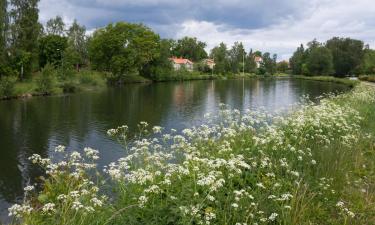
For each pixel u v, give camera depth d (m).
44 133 24.23
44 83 49.94
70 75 59.88
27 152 19.67
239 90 57.31
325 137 9.80
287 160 7.77
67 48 78.69
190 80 95.81
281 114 15.10
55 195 6.85
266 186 6.49
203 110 33.97
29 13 60.19
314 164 7.87
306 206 5.96
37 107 36.69
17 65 56.94
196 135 9.62
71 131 24.81
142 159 7.72
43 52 76.75
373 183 7.75
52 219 5.32
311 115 12.34
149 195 5.77
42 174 16.28
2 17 55.62
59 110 34.66
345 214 5.96
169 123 27.33
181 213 4.99
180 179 6.00
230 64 124.69
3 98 43.25
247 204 5.64
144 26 85.38
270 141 8.52
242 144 8.37
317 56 106.62
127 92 54.66
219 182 5.34
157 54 84.62
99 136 22.97
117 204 5.86
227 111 11.75
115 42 76.19
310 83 76.56
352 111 14.68
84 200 5.66
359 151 9.59
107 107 36.91
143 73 86.69
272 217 5.21
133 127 26.02
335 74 109.44
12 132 24.59
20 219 5.83
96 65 79.69
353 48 107.56
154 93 53.09
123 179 6.37
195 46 150.62
